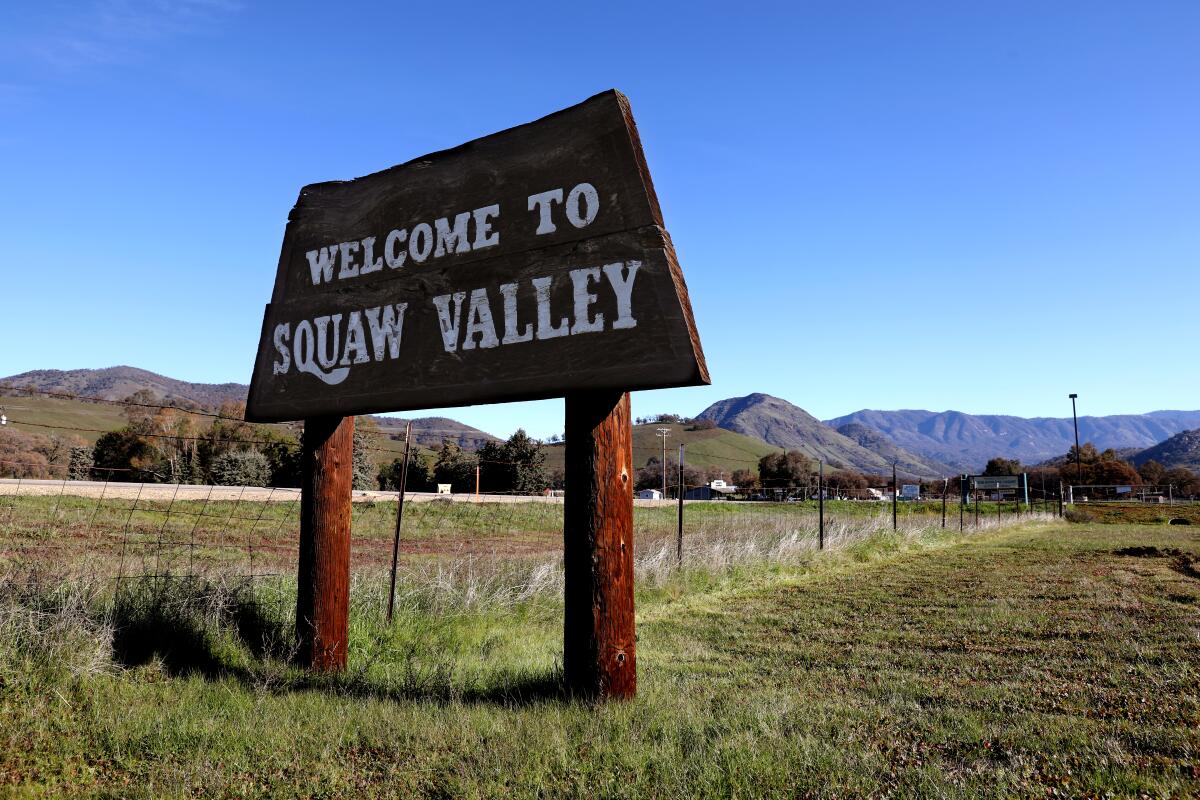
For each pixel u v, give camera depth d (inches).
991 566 676.7
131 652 240.1
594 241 211.5
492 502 1309.1
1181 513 2233.0
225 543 675.4
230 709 198.5
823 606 444.5
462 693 221.8
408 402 244.8
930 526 1139.9
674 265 201.2
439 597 355.6
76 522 703.7
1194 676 256.2
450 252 242.4
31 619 222.8
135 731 179.5
